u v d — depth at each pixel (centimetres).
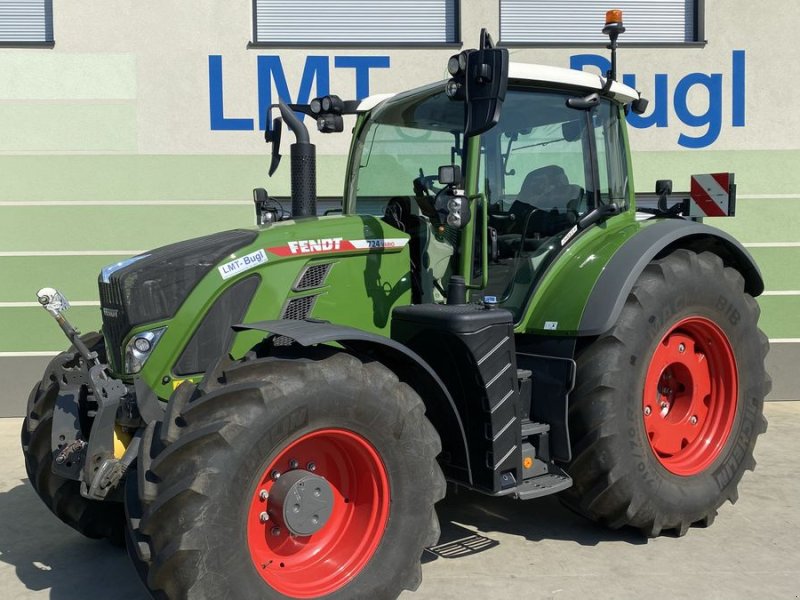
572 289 369
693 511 381
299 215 372
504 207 376
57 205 646
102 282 328
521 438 337
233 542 264
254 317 324
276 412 270
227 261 320
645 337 368
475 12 667
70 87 641
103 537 380
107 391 298
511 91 374
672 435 391
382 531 297
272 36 670
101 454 295
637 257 367
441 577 337
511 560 355
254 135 658
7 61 636
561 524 402
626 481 360
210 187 657
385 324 354
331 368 285
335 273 342
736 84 677
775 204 684
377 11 677
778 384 688
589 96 385
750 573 338
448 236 360
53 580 344
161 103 649
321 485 289
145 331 308
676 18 688
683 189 682
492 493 324
